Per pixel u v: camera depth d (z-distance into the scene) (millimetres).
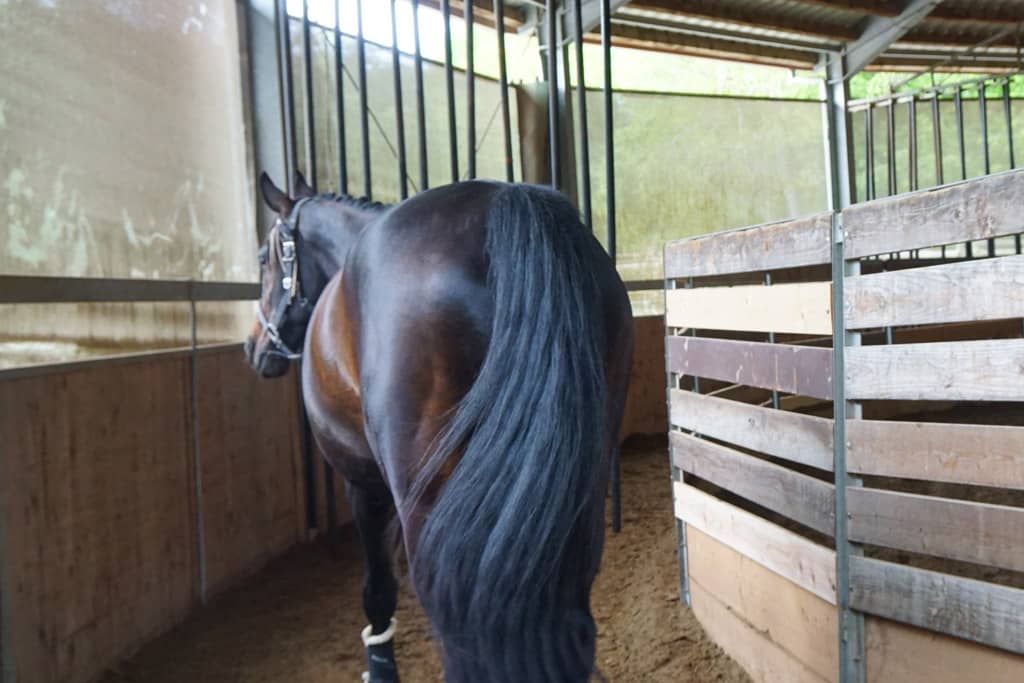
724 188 7543
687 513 2646
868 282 1639
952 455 1495
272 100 4422
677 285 2715
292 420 3617
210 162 4016
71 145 2979
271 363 2348
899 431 1598
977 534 1461
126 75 3344
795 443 1941
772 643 2129
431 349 1177
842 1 6832
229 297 3213
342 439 1648
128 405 2473
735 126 7602
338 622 2812
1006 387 1369
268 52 4418
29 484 2029
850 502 1720
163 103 3625
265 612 2893
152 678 2346
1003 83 7859
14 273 2670
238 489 3154
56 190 2889
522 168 6230
